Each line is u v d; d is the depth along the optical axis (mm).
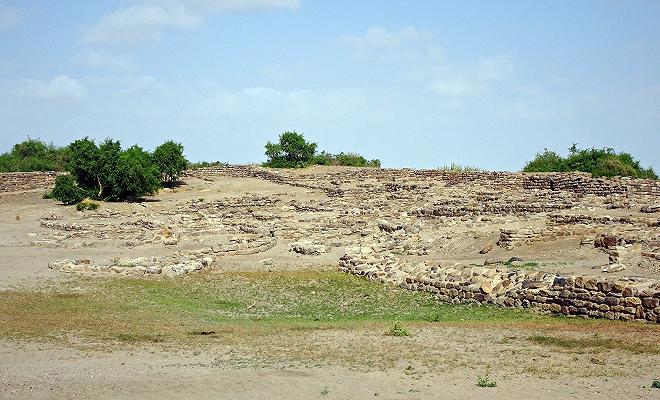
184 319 24922
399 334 21141
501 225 40406
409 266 32219
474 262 32656
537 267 29078
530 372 16453
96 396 14992
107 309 26281
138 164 65125
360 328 22531
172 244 43375
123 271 33906
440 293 28422
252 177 81875
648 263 26750
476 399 14562
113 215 58031
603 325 21281
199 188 75375
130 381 16141
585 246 32500
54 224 51969
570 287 23609
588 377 15914
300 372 16812
